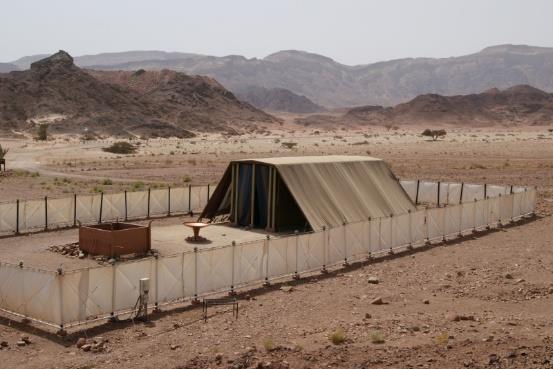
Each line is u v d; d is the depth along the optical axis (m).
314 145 132.00
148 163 79.75
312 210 27.77
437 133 176.12
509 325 15.46
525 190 35.59
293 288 19.98
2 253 24.80
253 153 102.56
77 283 15.95
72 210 31.14
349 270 22.78
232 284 19.52
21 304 16.66
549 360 12.94
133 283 17.03
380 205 31.11
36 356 14.20
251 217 29.98
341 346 13.95
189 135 196.25
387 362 13.02
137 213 33.66
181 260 18.11
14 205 29.28
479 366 12.73
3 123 179.25
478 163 75.31
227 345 14.26
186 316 17.14
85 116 195.75
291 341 14.41
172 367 12.94
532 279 20.81
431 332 15.00
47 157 93.12
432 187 39.91
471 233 29.81
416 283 20.64
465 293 19.16
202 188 36.59
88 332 15.84
